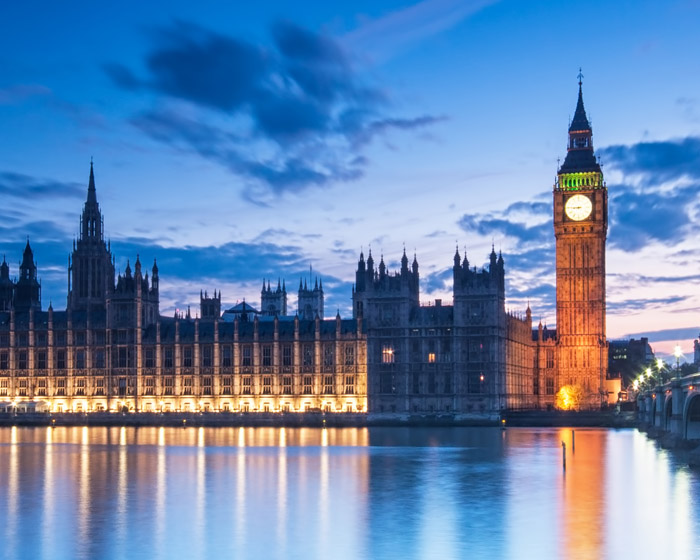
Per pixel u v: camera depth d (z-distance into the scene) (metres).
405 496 106.38
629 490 109.38
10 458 153.00
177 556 77.00
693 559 75.19
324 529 87.00
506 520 90.81
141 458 152.12
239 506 100.06
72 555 77.62
